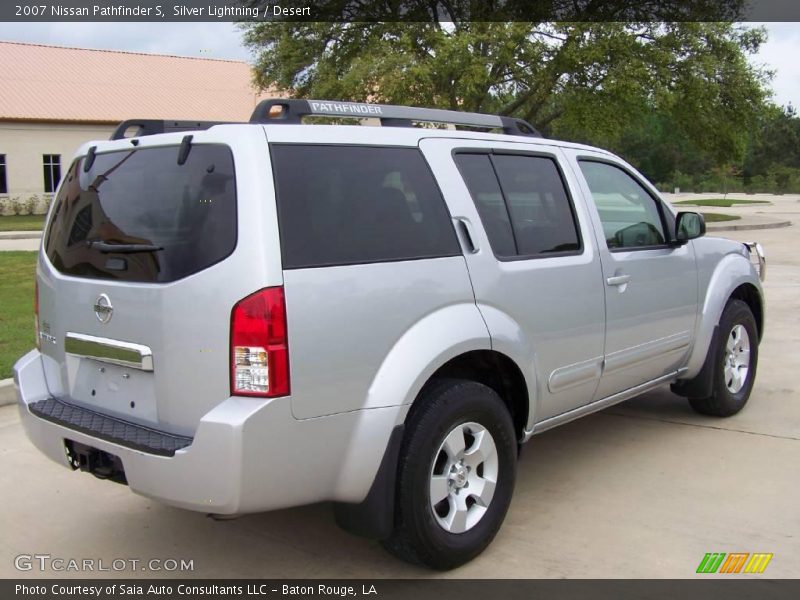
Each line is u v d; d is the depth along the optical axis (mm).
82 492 4719
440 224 3762
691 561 3746
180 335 3197
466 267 3783
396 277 3477
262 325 3059
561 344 4289
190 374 3186
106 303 3494
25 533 4203
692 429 5676
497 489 3877
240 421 3012
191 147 3365
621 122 23500
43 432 3727
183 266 3221
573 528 4117
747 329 5941
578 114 23484
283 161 3283
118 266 3484
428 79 21469
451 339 3588
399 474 3465
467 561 3756
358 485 3357
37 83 37250
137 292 3344
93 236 3668
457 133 4086
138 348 3357
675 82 24375
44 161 35781
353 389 3303
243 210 3135
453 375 3883
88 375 3711
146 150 3551
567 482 4742
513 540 3998
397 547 3598
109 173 3693
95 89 38094
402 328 3477
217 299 3107
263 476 3094
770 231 24672
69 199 3945
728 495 4500
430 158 3852
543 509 4359
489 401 3791
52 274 3879
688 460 5059
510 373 4062
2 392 6230
